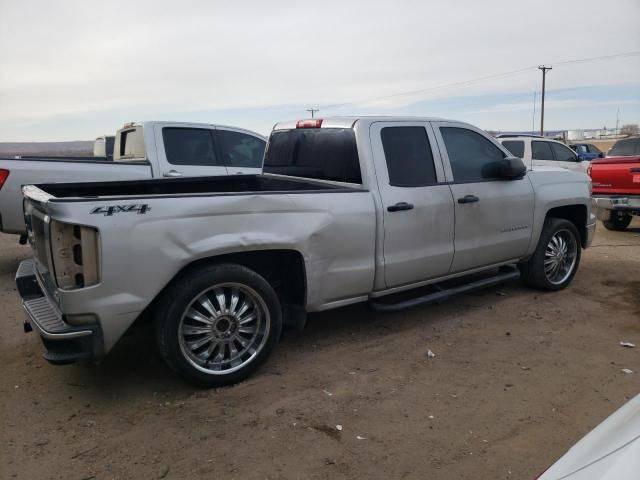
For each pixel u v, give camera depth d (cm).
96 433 319
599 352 427
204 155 814
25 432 321
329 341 455
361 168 434
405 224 445
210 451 299
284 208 385
